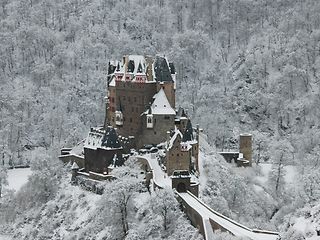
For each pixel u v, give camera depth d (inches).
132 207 7780.5
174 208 7239.2
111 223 7573.8
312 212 5251.0
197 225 6993.1
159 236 7042.3
